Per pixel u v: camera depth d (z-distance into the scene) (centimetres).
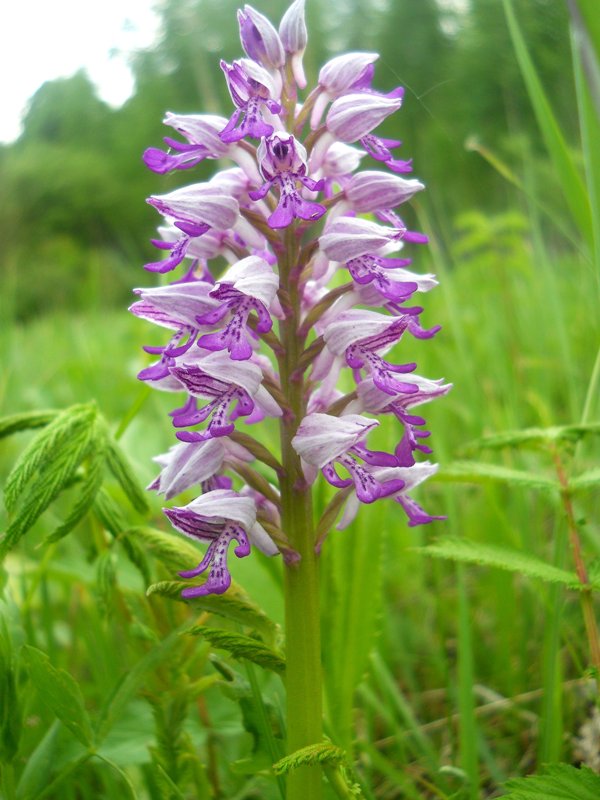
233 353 11
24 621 15
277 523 12
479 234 32
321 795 11
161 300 11
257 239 12
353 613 14
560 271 36
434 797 15
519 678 16
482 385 27
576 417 22
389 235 11
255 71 11
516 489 19
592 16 10
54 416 14
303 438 11
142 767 14
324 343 11
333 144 13
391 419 16
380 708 15
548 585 16
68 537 21
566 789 10
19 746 12
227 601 11
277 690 14
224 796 15
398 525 22
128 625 14
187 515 11
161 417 23
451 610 20
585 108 11
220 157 12
